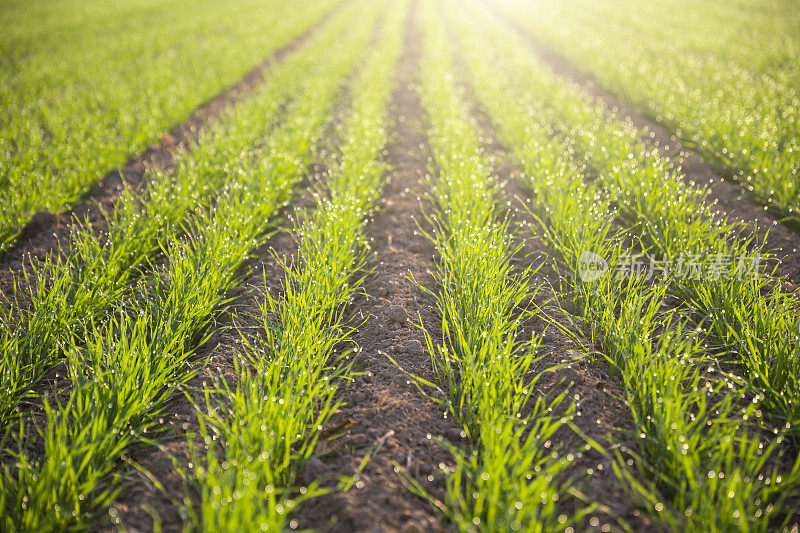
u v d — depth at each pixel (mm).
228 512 2041
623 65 11070
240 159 6375
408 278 4148
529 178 5781
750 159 5652
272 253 4660
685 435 2426
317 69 12047
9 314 3570
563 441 2643
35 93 9797
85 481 2363
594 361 3219
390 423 2783
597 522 2197
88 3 24391
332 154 6727
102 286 3795
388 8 27125
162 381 2906
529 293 3945
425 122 8336
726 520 2061
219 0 27297
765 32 14992
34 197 5191
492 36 17172
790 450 2580
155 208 4895
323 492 2203
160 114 8297
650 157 5754
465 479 2479
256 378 2900
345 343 3518
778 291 3625
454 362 3273
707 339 3389
